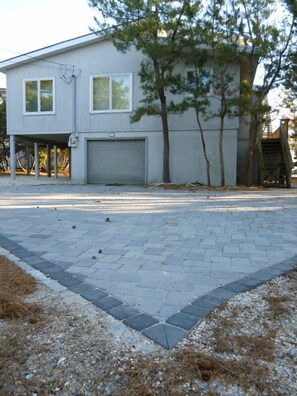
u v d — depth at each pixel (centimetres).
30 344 209
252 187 1249
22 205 798
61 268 347
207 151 1330
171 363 190
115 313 247
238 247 434
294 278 323
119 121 1390
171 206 789
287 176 1369
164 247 432
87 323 233
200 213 695
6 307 248
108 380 179
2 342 211
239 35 1142
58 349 204
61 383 178
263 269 346
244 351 202
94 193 1062
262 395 169
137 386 175
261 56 1153
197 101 1169
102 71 1384
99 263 364
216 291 288
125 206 786
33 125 1466
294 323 236
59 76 1420
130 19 1135
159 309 254
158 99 1298
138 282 309
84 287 296
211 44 1147
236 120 1297
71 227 550
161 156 1366
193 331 223
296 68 1150
